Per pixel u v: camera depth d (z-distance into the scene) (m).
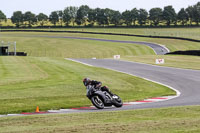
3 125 13.62
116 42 139.75
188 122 12.96
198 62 59.75
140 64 57.50
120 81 34.78
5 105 20.70
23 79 34.75
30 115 16.62
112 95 19.22
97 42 140.38
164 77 38.91
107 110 18.73
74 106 20.62
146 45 128.12
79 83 31.52
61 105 20.94
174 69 47.91
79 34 176.88
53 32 191.12
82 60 68.56
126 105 20.94
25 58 69.38
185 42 130.00
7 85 30.08
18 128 12.73
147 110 17.28
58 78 35.88
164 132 11.12
